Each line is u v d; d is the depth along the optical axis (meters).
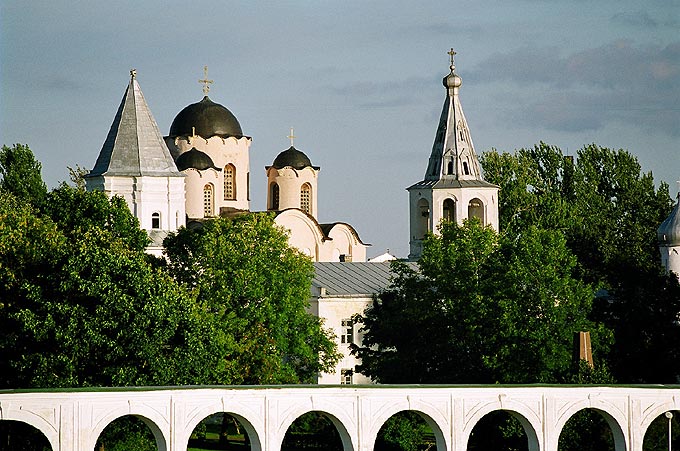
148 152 174.62
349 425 107.31
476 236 147.62
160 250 171.00
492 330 138.38
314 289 175.38
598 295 174.38
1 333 115.62
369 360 148.38
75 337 112.56
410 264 191.50
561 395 113.75
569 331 135.38
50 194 135.75
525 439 119.31
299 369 147.75
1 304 115.94
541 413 113.19
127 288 115.69
